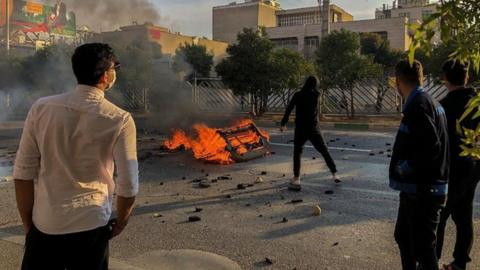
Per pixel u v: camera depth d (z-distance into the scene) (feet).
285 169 29.48
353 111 64.64
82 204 7.71
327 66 62.39
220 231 17.38
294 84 64.64
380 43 138.92
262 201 21.71
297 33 219.82
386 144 39.73
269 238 16.56
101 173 7.83
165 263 14.26
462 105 11.93
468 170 12.11
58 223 7.63
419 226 10.83
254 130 35.40
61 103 7.63
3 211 20.11
